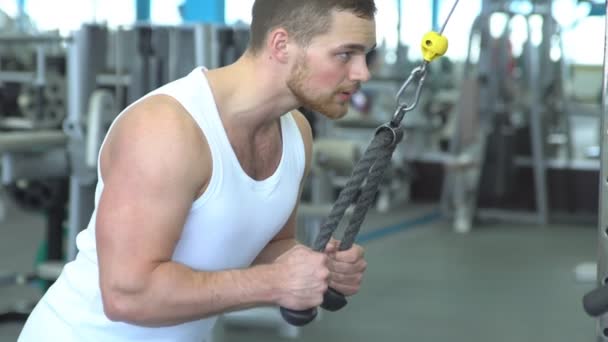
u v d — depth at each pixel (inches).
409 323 184.5
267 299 59.0
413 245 264.8
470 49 283.9
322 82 60.1
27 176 156.9
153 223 58.4
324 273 58.2
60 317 67.6
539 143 293.6
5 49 278.8
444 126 330.3
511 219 306.7
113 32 202.4
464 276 227.5
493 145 287.6
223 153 61.3
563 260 248.1
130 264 58.3
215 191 61.4
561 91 299.9
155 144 58.5
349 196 58.7
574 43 298.0
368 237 274.8
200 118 60.7
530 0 282.0
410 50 314.5
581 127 307.0
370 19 59.9
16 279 175.2
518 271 234.2
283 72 60.9
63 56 195.8
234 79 62.7
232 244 65.0
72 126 158.9
